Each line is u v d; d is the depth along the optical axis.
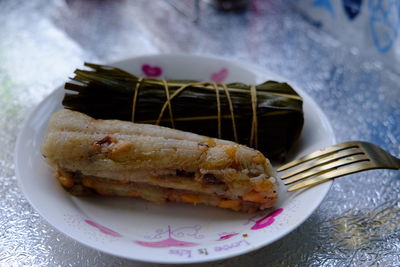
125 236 0.23
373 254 0.23
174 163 0.24
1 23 0.40
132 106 0.28
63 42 0.39
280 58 0.38
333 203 0.26
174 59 0.32
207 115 0.28
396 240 0.23
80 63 0.36
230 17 0.43
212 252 0.21
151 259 0.20
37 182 0.24
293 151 0.28
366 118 0.32
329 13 0.40
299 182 0.25
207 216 0.25
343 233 0.24
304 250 0.23
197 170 0.24
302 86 0.35
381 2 0.35
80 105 0.28
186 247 0.22
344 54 0.39
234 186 0.24
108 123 0.26
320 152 0.26
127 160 0.24
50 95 0.28
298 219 0.22
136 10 0.43
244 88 0.29
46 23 0.41
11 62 0.36
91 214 0.25
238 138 0.28
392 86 0.35
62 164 0.24
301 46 0.40
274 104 0.28
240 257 0.23
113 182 0.25
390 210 0.25
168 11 0.43
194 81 0.30
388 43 0.36
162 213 0.25
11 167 0.27
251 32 0.41
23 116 0.31
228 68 0.32
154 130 0.25
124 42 0.39
